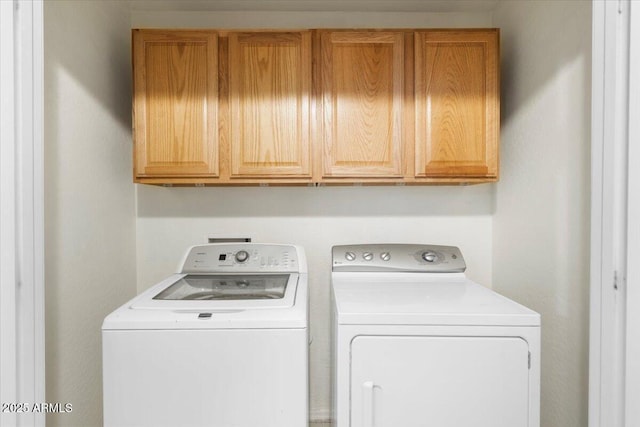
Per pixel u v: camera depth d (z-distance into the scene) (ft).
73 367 4.53
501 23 6.20
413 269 5.53
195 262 5.45
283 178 5.48
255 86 5.42
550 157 4.80
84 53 4.84
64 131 4.37
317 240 6.66
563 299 4.51
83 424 4.76
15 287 2.44
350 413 3.60
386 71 5.42
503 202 6.17
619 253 2.47
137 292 6.57
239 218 6.63
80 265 4.72
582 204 4.16
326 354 6.67
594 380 2.68
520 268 5.60
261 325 3.43
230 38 5.37
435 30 5.39
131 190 6.36
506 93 6.05
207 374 3.41
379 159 5.45
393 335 3.58
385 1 6.17
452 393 3.56
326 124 5.43
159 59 5.35
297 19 6.49
